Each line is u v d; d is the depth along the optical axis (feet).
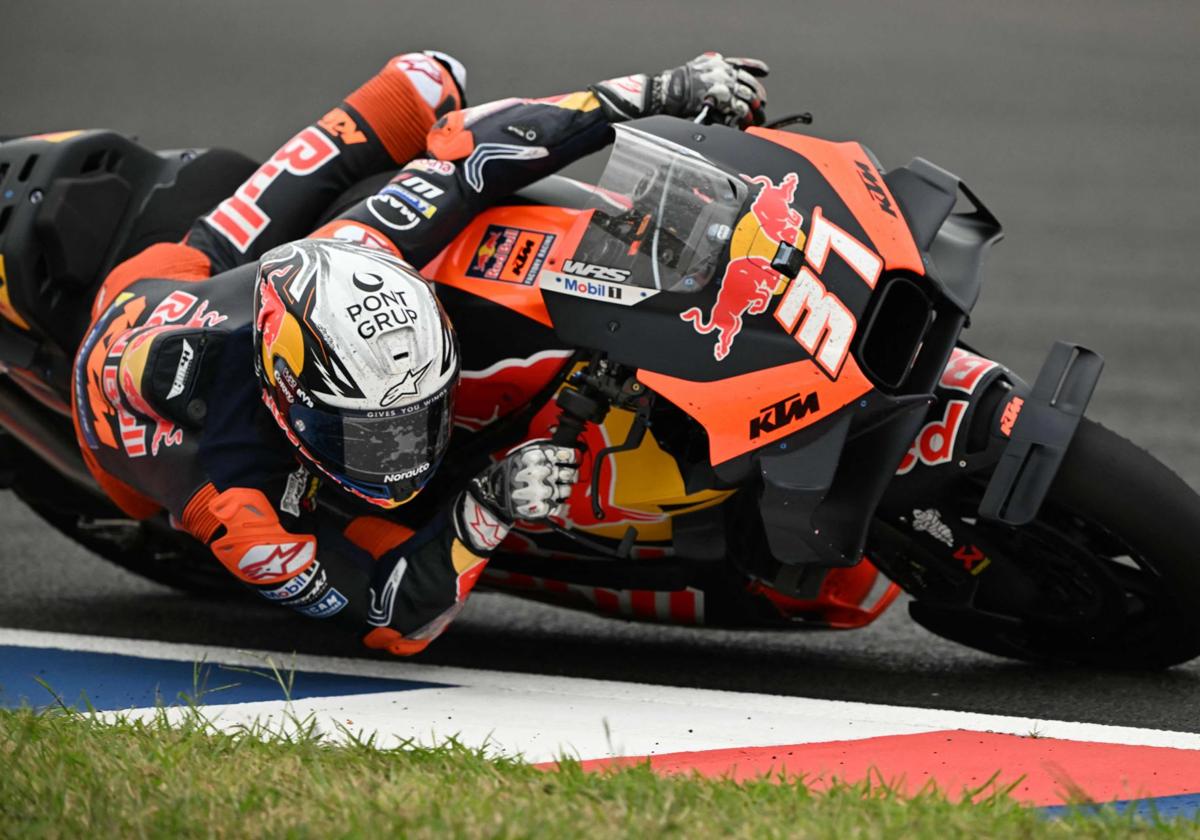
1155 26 404.77
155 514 58.75
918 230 47.60
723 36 347.77
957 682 52.37
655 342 46.57
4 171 61.00
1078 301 143.02
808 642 59.41
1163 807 37.58
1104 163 230.27
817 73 306.55
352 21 346.95
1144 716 47.37
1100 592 49.37
